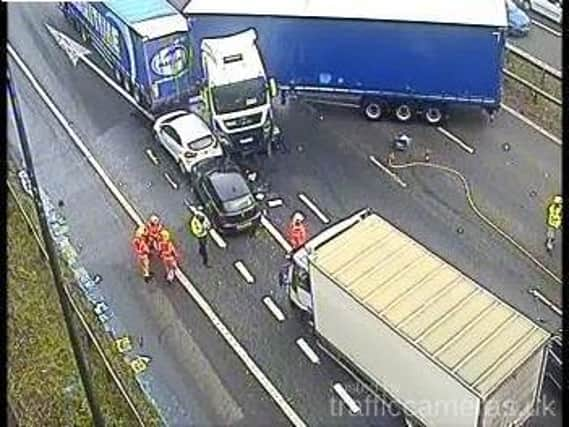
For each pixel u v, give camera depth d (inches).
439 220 935.7
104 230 951.0
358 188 989.2
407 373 674.2
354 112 1114.7
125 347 809.5
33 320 838.5
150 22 1066.1
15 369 791.1
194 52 1082.7
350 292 690.2
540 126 1063.0
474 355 637.3
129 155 1064.2
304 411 740.7
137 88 1124.5
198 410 747.4
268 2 1051.3
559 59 1170.6
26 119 1131.9
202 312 842.8
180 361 792.9
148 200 992.2
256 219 922.7
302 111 1120.2
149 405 752.3
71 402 758.5
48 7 1385.3
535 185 973.8
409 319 665.6
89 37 1259.8
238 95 997.8
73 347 721.6
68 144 1088.2
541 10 1258.0
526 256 884.0
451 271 705.6
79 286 879.1
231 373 778.8
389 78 1056.8
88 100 1170.0
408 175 1005.2
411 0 1020.5
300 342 802.2
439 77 1039.6
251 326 823.7
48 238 709.3
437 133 1069.8
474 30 992.2
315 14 1026.7
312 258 726.5
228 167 971.9
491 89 1034.1
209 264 896.9
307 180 1005.8
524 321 664.4
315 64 1068.5
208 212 942.4
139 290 871.7
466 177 995.3
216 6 1055.6
